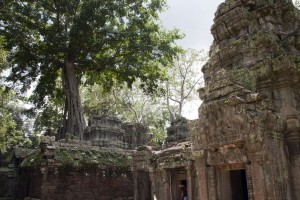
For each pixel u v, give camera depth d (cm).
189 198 1364
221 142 955
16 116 5006
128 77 3378
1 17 2741
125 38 3109
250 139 867
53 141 2336
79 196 2269
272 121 902
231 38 1259
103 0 2888
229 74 1025
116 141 3647
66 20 3112
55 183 2184
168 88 4144
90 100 4653
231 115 933
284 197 865
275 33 1132
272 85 1025
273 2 1231
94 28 2989
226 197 1000
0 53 2858
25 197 2480
